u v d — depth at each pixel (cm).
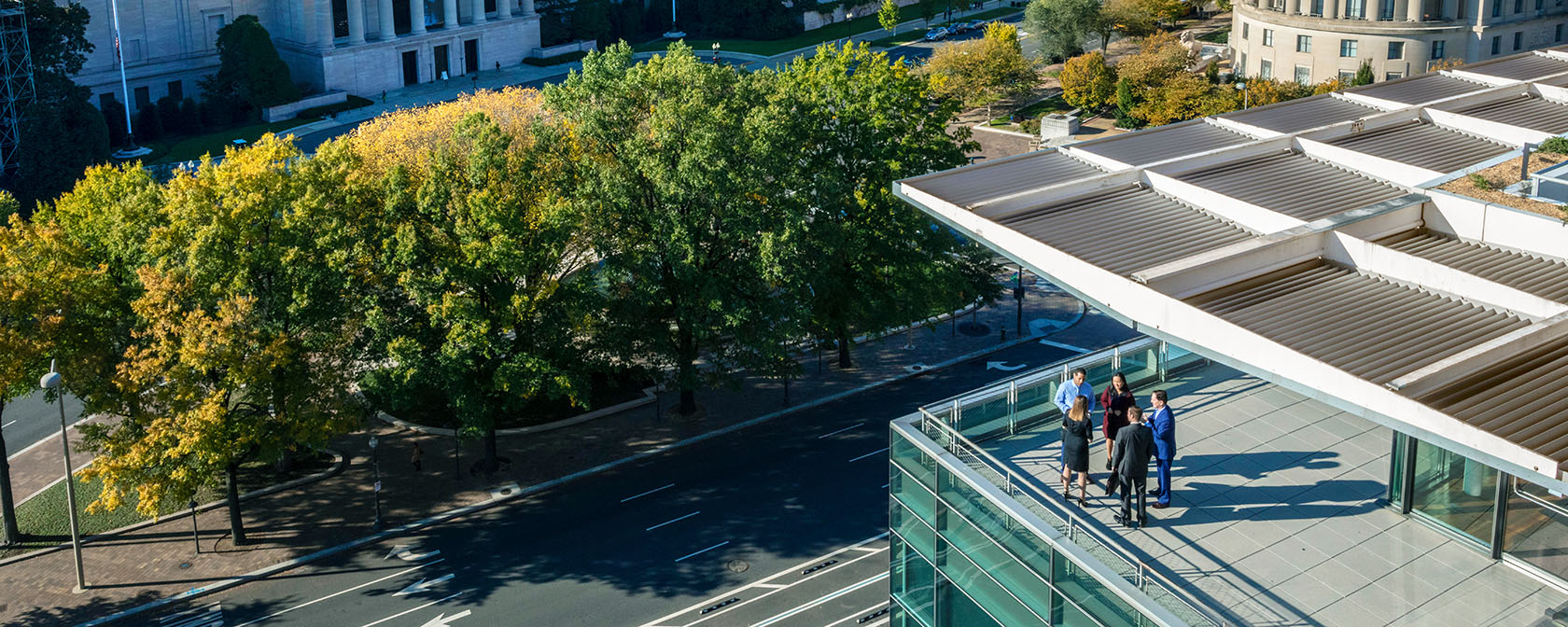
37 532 5403
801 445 6109
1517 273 3328
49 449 6212
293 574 5103
